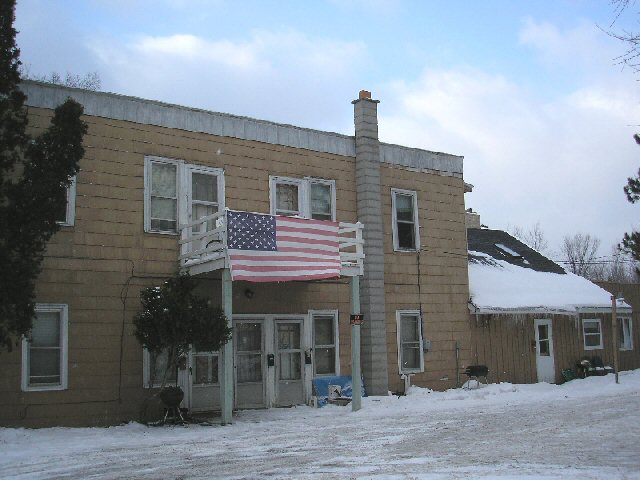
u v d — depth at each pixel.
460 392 18.67
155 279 15.03
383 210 19.36
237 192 16.59
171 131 15.76
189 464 9.07
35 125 13.96
